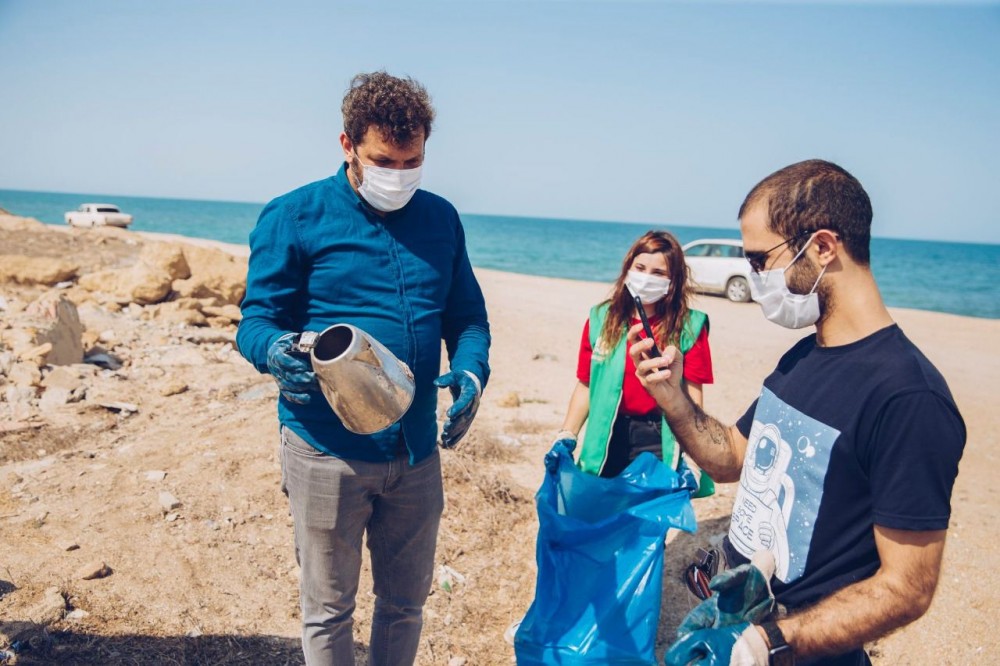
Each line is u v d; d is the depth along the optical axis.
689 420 2.41
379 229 2.63
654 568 3.07
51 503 4.36
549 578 3.19
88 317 8.19
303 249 2.56
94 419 5.66
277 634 3.48
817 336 2.09
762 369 10.52
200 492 4.60
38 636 3.16
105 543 3.96
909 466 1.73
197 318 8.66
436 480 2.81
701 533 4.89
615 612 3.04
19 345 6.45
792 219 1.96
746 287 19.45
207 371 6.96
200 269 9.71
